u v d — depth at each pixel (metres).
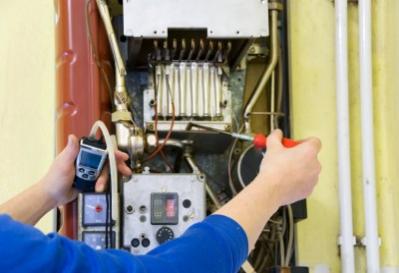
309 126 1.61
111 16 1.53
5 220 0.74
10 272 0.70
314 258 1.54
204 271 0.78
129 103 1.46
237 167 1.42
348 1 1.65
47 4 1.86
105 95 1.48
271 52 1.55
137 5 1.34
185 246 0.79
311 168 0.96
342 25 1.58
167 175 1.30
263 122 1.59
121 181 1.30
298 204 1.47
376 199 1.54
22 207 1.14
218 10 1.36
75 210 1.35
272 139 1.00
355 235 1.55
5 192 1.76
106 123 1.47
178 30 1.35
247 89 1.63
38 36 1.84
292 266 1.48
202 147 1.53
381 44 1.62
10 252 0.71
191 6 1.36
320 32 1.65
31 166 1.76
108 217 1.25
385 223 1.56
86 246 0.77
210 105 1.45
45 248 0.72
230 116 1.46
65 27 1.49
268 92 1.60
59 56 1.49
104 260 0.75
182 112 1.44
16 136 1.79
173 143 1.44
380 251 1.55
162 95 1.44
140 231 1.27
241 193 0.90
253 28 1.37
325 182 1.58
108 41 1.48
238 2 1.37
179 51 1.43
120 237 1.28
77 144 1.23
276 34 1.55
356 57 1.63
